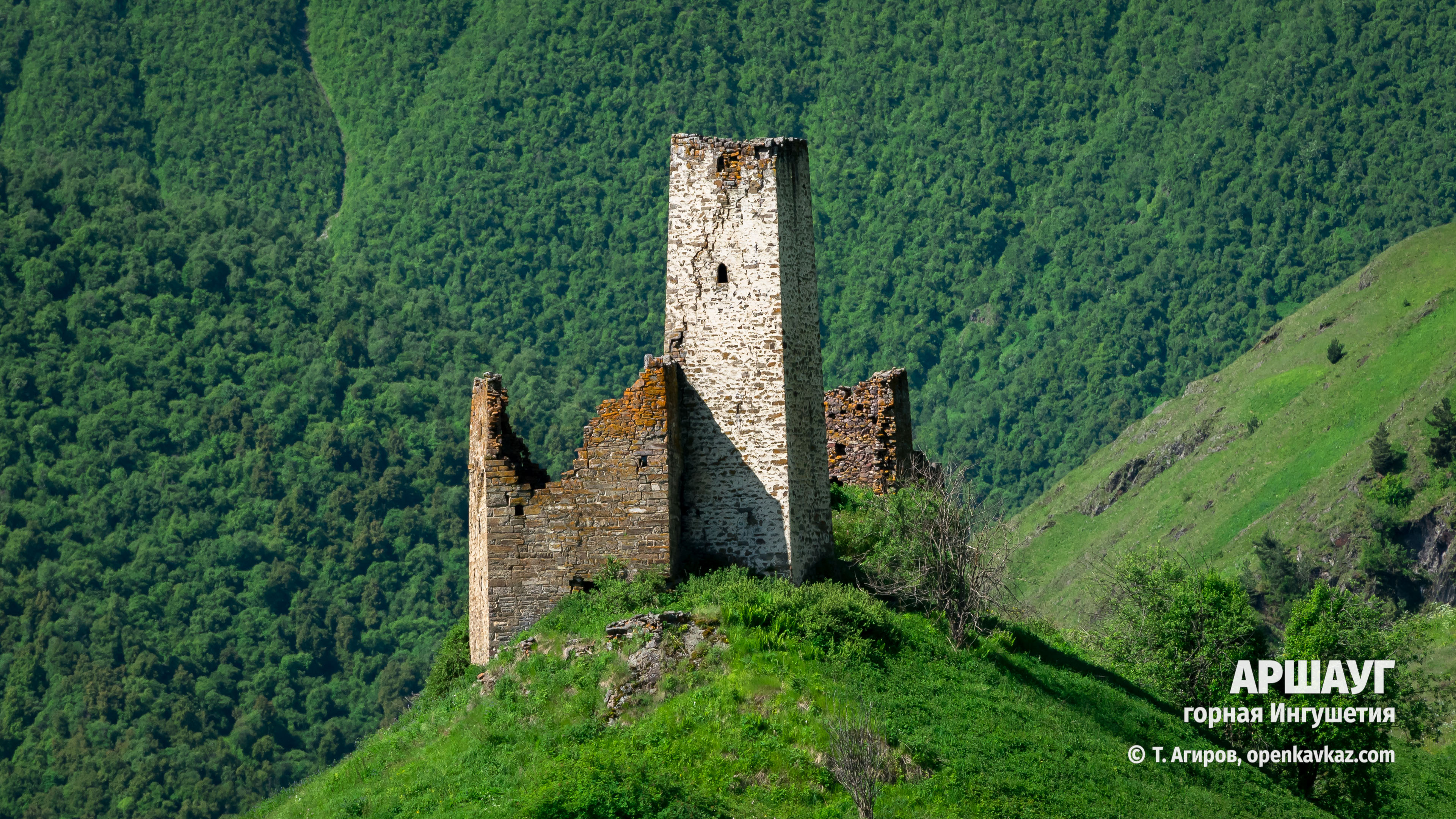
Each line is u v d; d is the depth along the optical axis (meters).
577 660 55.22
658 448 59.22
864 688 54.56
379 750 57.59
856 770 49.28
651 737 51.62
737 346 61.59
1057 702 59.84
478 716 54.84
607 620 56.34
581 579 59.00
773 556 60.38
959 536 62.97
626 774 49.50
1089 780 54.16
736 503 60.75
